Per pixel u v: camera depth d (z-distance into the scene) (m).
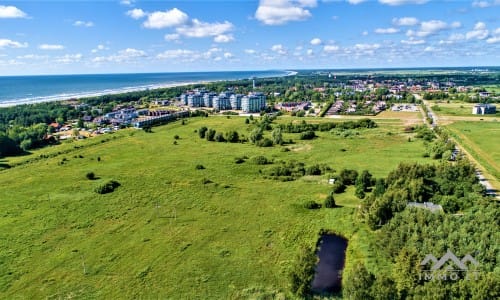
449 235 70.44
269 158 153.50
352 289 58.28
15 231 86.75
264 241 81.81
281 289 64.62
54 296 63.22
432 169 104.81
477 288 53.19
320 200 104.56
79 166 142.62
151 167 140.25
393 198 87.12
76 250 78.25
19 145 176.50
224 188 116.00
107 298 62.66
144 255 76.19
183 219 93.38
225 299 62.06
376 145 172.75
